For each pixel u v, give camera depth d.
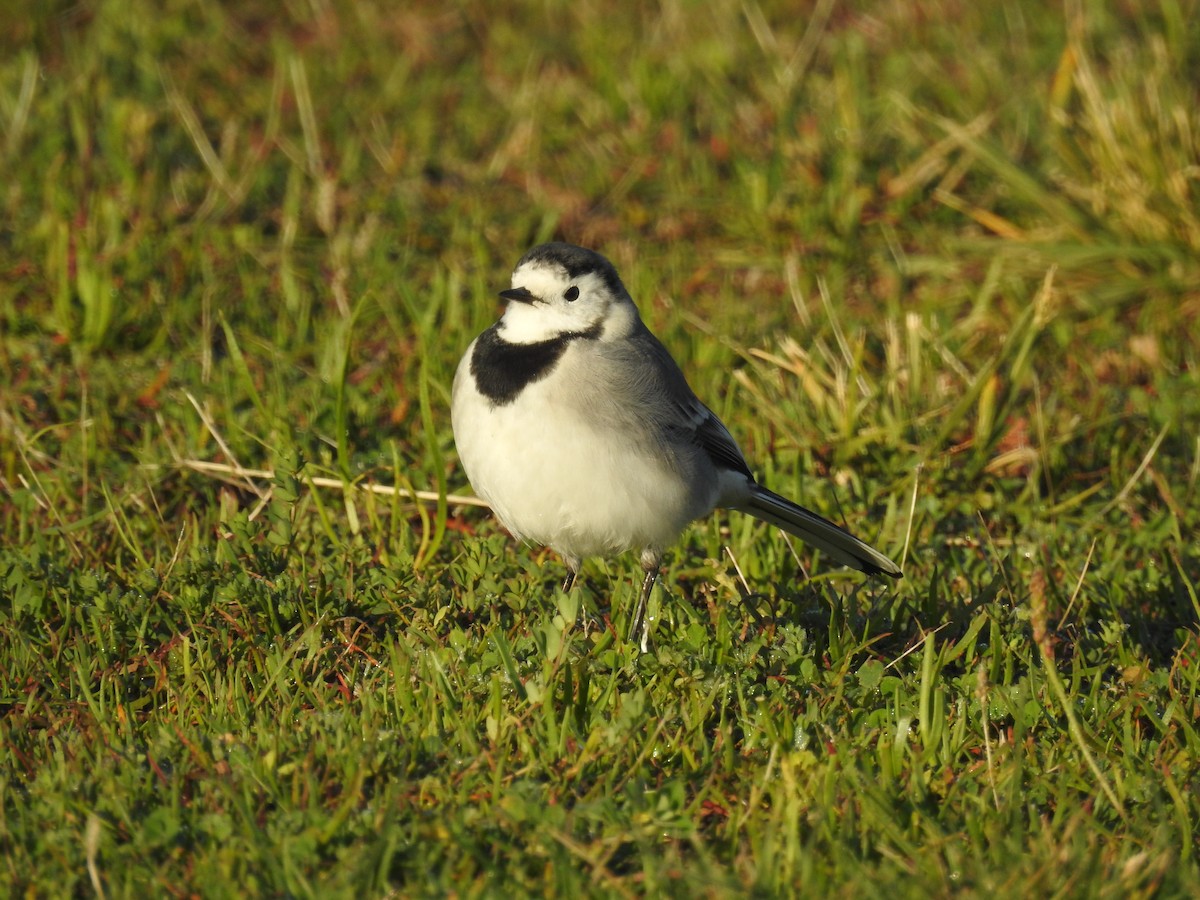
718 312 14.99
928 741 8.06
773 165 17.14
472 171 18.02
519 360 9.45
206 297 13.99
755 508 10.59
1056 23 20.80
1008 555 11.07
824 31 21.38
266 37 20.92
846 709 8.44
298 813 7.07
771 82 19.58
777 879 6.77
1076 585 10.42
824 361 13.41
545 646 8.55
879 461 12.27
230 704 8.30
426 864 6.80
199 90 19.05
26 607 9.31
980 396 12.72
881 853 7.13
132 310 13.81
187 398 12.16
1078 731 7.86
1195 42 19.69
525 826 7.14
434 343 13.46
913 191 17.22
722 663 8.73
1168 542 11.41
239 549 9.97
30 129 17.30
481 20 21.73
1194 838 7.40
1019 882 6.75
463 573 9.84
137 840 6.92
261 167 17.17
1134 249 15.75
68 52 19.44
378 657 9.12
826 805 7.27
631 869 7.09
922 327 13.95
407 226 16.36
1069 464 12.75
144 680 8.84
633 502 9.55
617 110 19.05
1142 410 13.52
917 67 19.61
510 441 9.40
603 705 8.25
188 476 11.55
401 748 7.74
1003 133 18.14
